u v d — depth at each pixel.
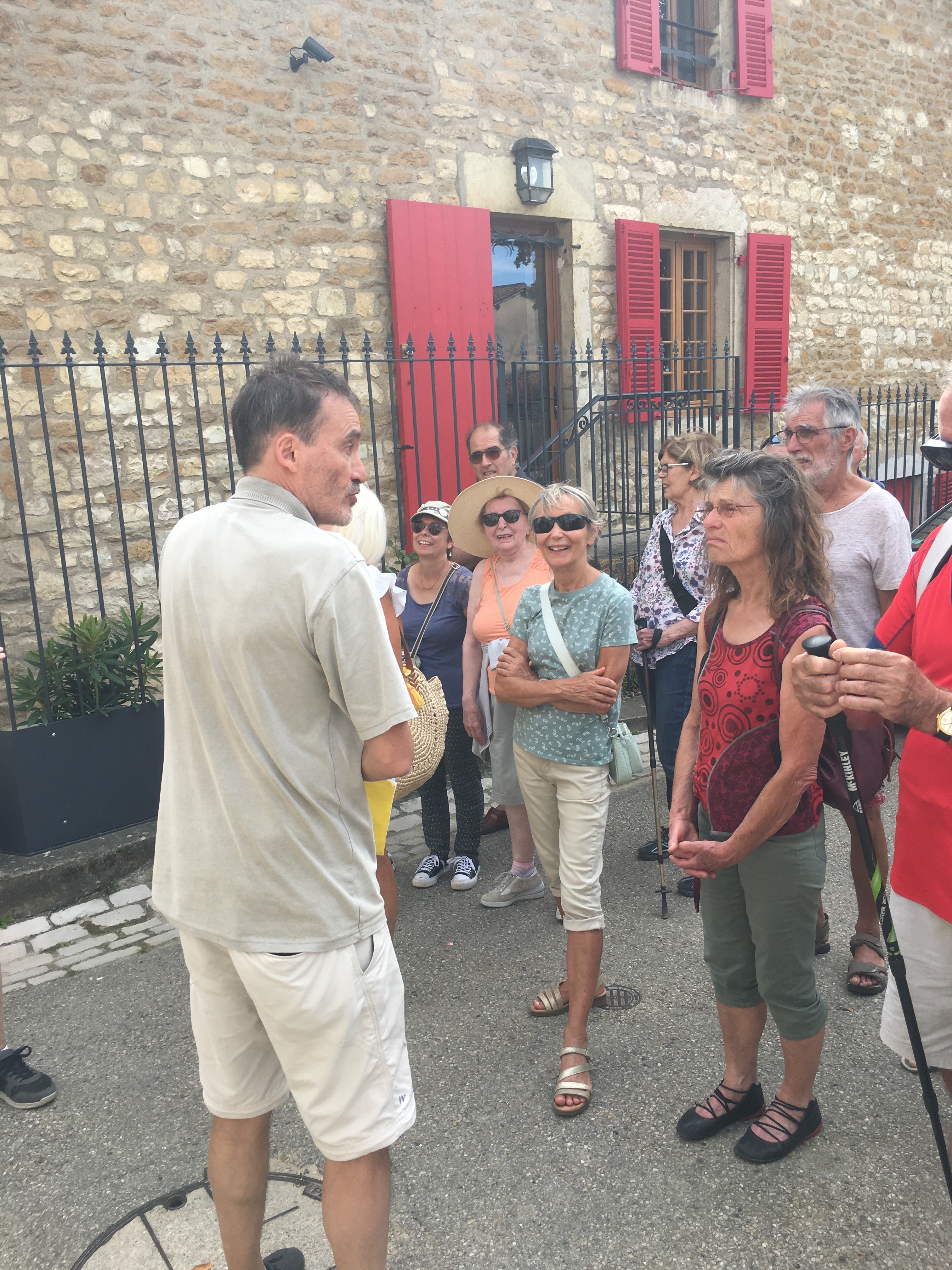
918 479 8.91
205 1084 1.76
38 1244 2.15
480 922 3.54
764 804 1.99
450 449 6.62
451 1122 2.48
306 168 5.89
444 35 6.38
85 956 3.45
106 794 4.04
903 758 1.97
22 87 4.90
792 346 8.77
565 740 2.65
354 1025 1.61
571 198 7.16
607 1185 2.23
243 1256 1.80
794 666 1.74
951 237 9.91
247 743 1.52
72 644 4.15
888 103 9.12
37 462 5.09
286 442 1.59
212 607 1.52
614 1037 2.79
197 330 5.58
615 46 7.26
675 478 3.54
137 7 5.19
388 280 6.32
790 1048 2.23
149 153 5.32
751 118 8.15
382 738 1.62
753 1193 2.18
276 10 5.67
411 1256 2.06
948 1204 2.13
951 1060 1.98
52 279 5.08
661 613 3.52
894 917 2.01
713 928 2.28
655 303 7.67
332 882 1.59
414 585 3.93
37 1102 2.62
